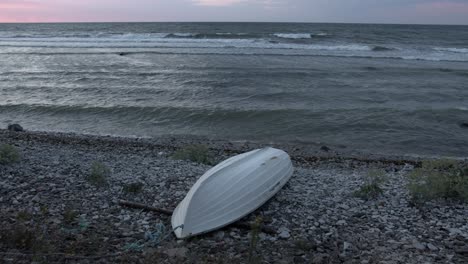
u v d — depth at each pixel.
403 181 10.97
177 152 13.53
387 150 16.89
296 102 24.72
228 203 7.75
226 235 7.33
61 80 31.59
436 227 7.75
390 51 53.06
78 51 49.09
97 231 7.20
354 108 23.06
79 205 8.39
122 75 33.94
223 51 49.62
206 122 20.59
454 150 17.00
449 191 9.24
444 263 6.34
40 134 17.56
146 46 54.06
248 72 35.19
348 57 46.41
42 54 46.03
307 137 18.41
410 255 6.61
